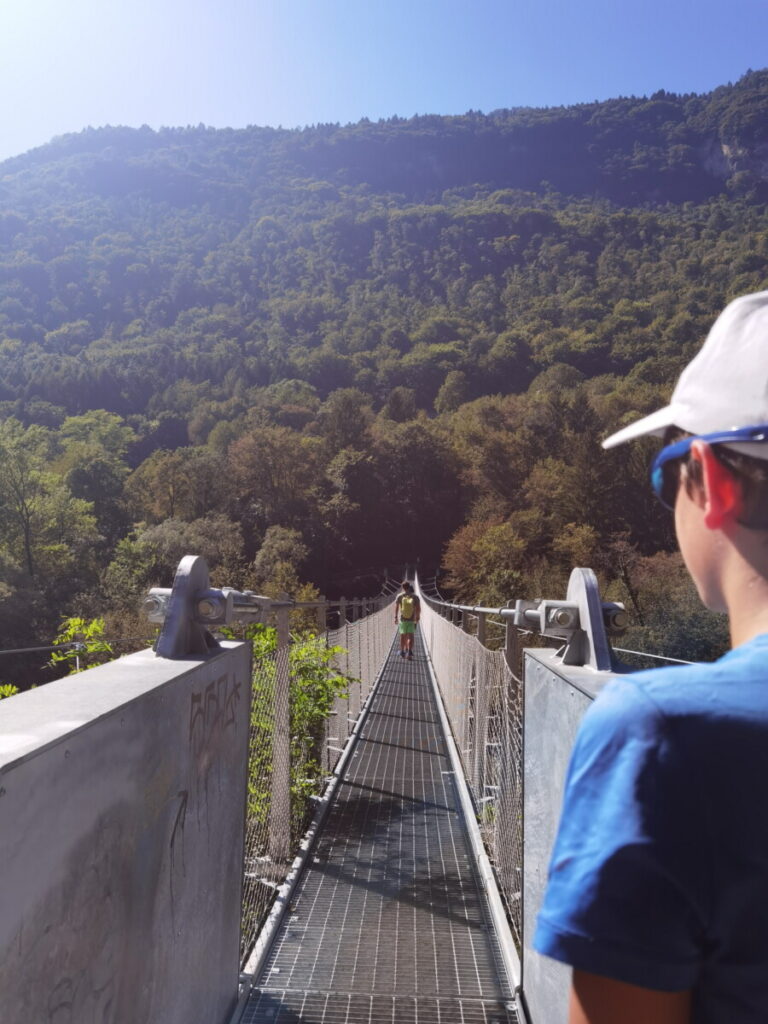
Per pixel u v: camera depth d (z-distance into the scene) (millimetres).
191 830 2281
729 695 738
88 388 170000
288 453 100625
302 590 75375
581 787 761
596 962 693
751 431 788
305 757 5648
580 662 2426
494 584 65688
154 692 1926
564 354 185625
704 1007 713
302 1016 3037
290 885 4273
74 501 70000
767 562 797
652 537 72875
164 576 72438
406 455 112438
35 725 1479
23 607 57594
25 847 1278
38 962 1330
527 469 107000
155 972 1970
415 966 3445
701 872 699
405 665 17344
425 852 4949
